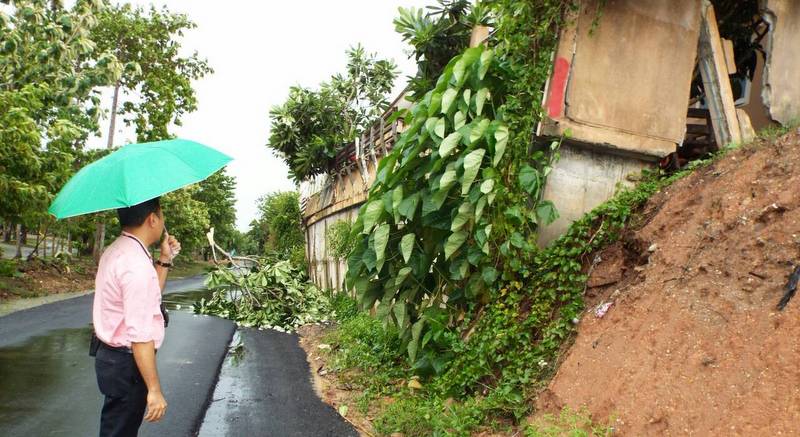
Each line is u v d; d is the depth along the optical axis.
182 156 2.96
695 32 5.95
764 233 3.65
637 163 5.90
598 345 4.08
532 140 5.57
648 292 4.08
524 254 5.26
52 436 4.29
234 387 6.17
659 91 5.83
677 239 4.29
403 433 4.54
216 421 4.95
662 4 5.82
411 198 5.54
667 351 3.53
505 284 5.29
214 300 13.12
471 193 5.21
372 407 5.40
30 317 10.20
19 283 14.21
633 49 5.73
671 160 6.22
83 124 15.67
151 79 23.22
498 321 4.95
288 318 12.02
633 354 3.71
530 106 5.42
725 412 2.93
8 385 5.66
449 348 5.54
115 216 19.70
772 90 6.57
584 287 4.78
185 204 33.53
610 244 4.93
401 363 6.73
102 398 5.31
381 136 10.96
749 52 7.82
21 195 11.21
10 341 7.94
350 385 6.22
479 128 5.19
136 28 22.67
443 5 9.84
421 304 6.09
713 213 4.25
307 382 6.45
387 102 18.39
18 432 4.36
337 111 17.84
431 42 9.78
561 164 5.62
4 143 10.60
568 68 5.52
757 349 3.06
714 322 3.44
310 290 13.23
